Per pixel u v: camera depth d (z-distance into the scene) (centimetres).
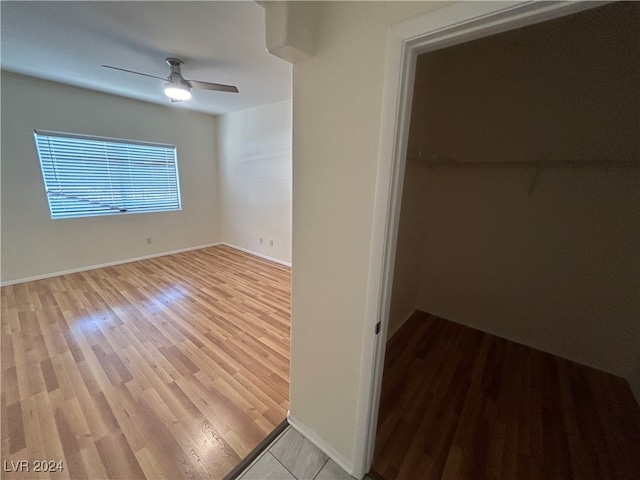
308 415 150
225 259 471
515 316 242
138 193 440
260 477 133
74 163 369
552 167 208
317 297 130
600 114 186
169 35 210
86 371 197
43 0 168
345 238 113
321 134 111
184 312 286
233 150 497
